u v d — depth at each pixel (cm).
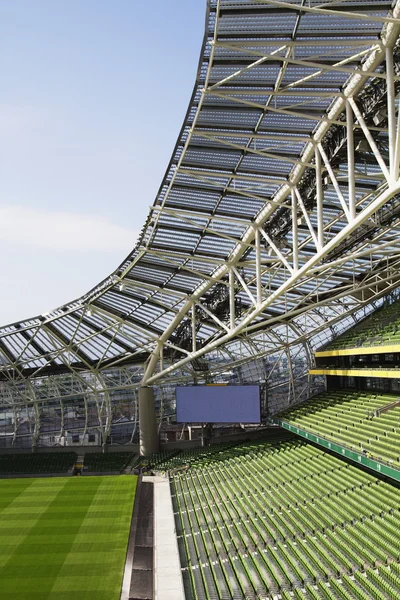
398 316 3938
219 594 2102
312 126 2188
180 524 3050
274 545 2397
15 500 3731
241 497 3195
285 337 5103
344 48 1783
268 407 5234
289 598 1938
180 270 3647
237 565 2312
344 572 1975
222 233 3114
